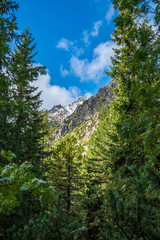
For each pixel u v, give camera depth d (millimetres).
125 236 1501
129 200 1715
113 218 1592
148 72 3393
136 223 1527
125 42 7645
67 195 11320
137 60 3689
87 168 12688
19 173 1185
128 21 3965
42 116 12461
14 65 1601
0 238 3137
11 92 1704
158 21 3344
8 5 3096
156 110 3291
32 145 10570
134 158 6098
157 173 1569
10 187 1184
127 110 6180
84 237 3299
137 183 1580
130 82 6246
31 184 1143
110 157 7770
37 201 4242
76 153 12391
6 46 1675
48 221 3316
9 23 1901
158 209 1528
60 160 11930
